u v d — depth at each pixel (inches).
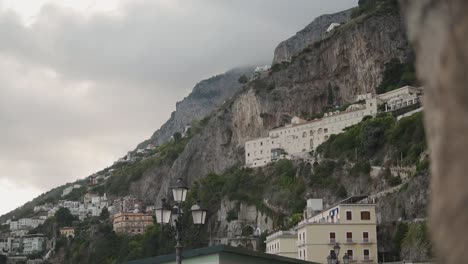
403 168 7613.2
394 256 5851.4
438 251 192.9
